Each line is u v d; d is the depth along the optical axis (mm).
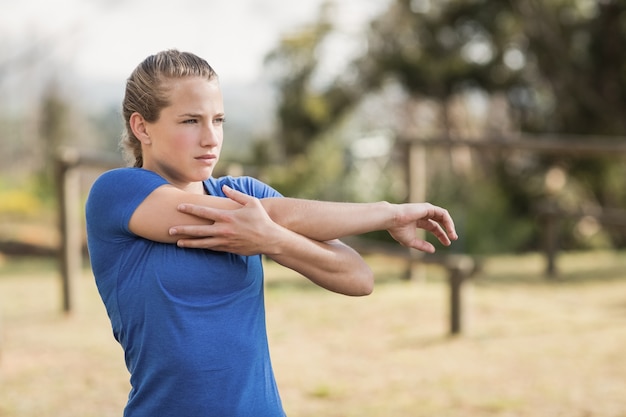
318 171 17453
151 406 1747
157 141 1799
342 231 1865
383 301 7371
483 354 5539
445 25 17328
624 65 15414
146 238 1772
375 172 17672
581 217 9117
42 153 33000
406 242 1950
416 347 5762
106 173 1828
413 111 22375
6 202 18156
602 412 4195
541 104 17031
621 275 9086
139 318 1753
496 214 14242
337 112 19812
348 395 4586
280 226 1826
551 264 9328
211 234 1739
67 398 4578
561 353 5523
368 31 19016
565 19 15859
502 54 16938
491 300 7480
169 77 1762
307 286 8305
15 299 7938
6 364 5359
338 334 6172
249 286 1818
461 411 4266
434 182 15469
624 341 5836
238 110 21266
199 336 1725
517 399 4449
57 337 6215
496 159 15953
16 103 32594
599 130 15617
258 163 20094
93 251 1829
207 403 1720
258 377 1796
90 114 34594
